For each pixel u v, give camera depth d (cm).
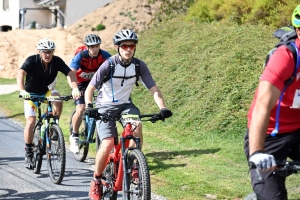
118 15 3641
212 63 1628
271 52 489
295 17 470
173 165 1060
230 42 1723
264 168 422
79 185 963
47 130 989
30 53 3691
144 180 679
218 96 1416
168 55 1894
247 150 510
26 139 1037
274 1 1756
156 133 1380
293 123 499
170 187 914
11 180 996
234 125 1284
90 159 1188
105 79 791
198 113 1391
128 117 729
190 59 1741
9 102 2233
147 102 1634
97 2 4619
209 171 1002
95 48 1101
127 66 786
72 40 3575
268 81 452
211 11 2075
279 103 486
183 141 1277
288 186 857
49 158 983
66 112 1839
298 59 462
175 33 2108
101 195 782
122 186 734
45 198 878
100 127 766
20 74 979
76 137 1152
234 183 918
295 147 521
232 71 1502
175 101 1530
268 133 504
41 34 3825
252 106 509
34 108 1034
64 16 4531
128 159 722
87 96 775
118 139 809
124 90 803
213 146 1191
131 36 764
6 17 5128
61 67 1010
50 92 1039
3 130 1597
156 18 2548
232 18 1938
